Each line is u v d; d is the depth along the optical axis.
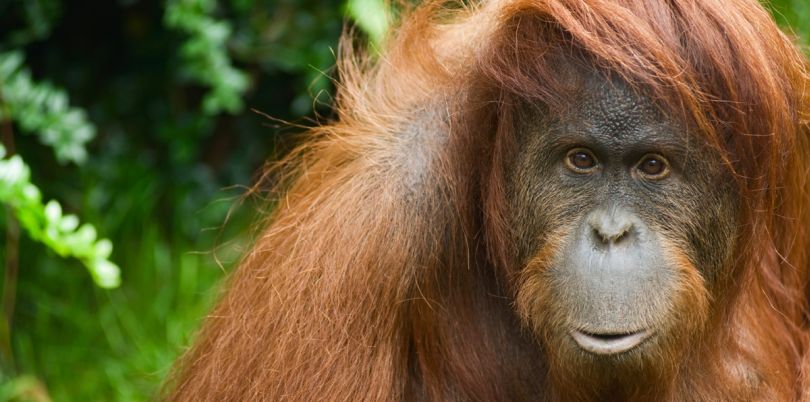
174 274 9.35
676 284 4.93
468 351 5.68
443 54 5.90
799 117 5.50
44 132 8.38
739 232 5.29
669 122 4.88
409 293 5.44
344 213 5.43
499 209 5.31
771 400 6.06
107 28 10.16
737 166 5.12
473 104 5.36
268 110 10.23
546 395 5.78
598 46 4.82
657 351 4.97
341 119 6.08
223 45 9.26
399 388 5.56
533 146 5.11
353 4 7.70
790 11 8.91
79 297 9.18
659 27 4.95
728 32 5.01
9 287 8.62
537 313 5.16
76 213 9.63
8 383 8.16
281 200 6.02
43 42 10.10
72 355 8.83
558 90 4.95
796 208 5.74
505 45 5.14
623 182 4.96
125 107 10.14
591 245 4.90
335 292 5.36
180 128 9.87
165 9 9.70
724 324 5.59
